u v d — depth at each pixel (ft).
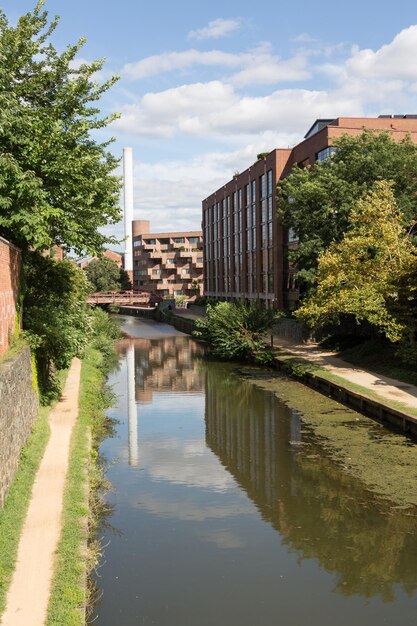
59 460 45.91
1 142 49.01
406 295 83.82
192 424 72.95
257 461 56.59
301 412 75.66
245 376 106.83
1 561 29.01
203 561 36.52
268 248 177.27
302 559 36.86
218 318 125.90
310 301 96.17
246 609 31.17
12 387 40.86
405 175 102.27
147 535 40.22
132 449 61.87
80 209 56.54
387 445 59.77
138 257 378.53
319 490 48.55
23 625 24.17
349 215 98.02
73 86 56.49
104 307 326.03
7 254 49.62
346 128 136.46
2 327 46.26
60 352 65.57
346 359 104.78
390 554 37.52
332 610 31.17
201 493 48.52
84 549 31.81
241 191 209.46
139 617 30.25
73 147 56.24
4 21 54.75
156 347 163.63
